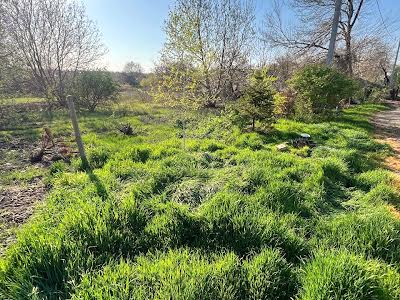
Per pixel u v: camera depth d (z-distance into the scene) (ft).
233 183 15.05
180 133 29.58
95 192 14.40
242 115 29.01
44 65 54.95
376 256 10.06
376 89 78.79
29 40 52.42
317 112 39.01
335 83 38.45
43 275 8.61
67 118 41.50
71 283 8.10
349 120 40.04
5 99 41.45
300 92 39.34
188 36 25.32
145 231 10.81
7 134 30.45
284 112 38.75
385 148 24.70
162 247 10.34
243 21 48.88
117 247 10.08
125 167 18.29
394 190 15.30
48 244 9.14
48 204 13.57
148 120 39.09
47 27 53.16
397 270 9.43
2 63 41.73
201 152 21.90
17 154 23.48
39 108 51.06
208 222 11.12
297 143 25.23
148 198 13.78
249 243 10.24
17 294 7.81
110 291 7.72
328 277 7.94
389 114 51.52
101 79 51.13
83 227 10.21
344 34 64.39
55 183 16.67
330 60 47.67
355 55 67.21
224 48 48.44
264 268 8.82
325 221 12.36
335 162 18.65
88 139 27.02
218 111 39.50
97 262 9.14
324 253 9.30
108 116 43.34
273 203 13.42
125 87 88.58
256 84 29.14
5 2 47.57
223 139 26.27
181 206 12.15
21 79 50.21
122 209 11.59
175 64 28.48
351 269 8.18
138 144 25.09
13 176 18.19
